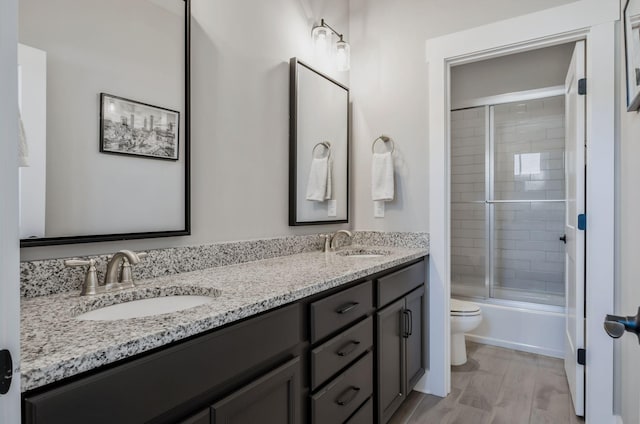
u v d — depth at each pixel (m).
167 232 1.31
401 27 2.31
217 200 1.53
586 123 1.85
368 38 2.44
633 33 1.40
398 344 1.80
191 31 1.42
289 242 1.91
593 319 1.76
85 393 0.59
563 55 2.99
